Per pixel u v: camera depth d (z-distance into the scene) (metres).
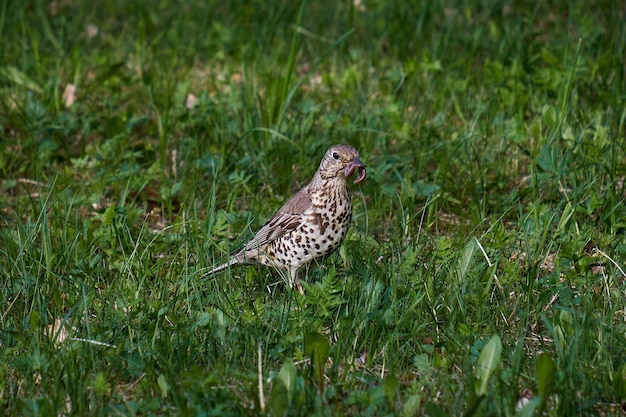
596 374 8.77
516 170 13.81
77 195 12.99
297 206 10.64
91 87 16.38
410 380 9.08
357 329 9.42
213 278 10.74
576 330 8.99
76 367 8.84
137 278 10.71
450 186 13.16
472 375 8.61
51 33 18.62
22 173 14.13
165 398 8.55
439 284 10.38
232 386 8.89
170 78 16.34
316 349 8.71
